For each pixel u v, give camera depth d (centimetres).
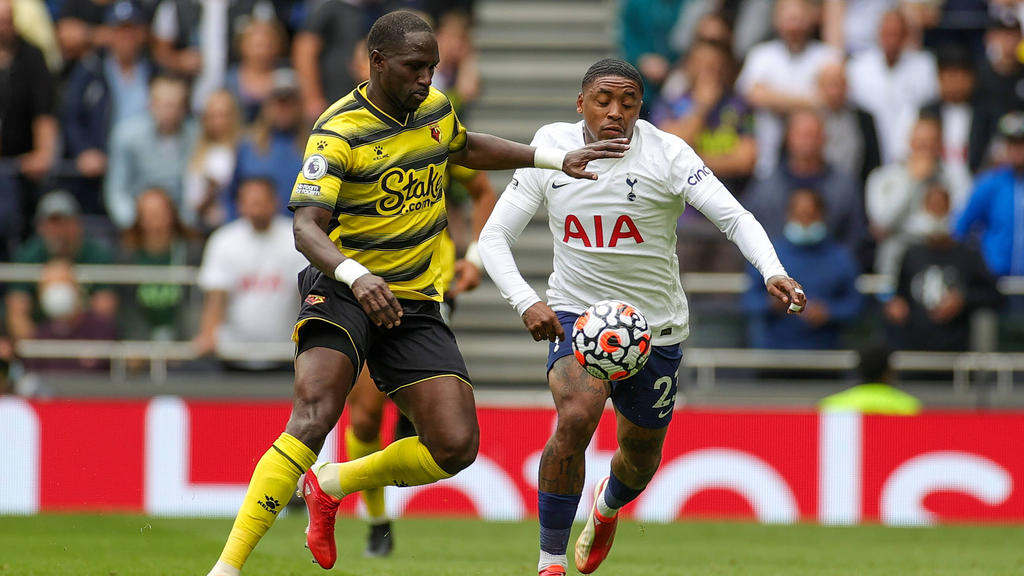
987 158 4166
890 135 4212
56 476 3334
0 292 3662
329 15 4175
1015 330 3638
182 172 4038
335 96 4156
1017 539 3028
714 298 3722
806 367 3638
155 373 3650
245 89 4178
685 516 3344
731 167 4044
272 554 2489
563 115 4512
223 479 3341
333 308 1662
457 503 3362
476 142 1762
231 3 4316
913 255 3650
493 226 1830
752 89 4159
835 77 4022
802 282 3625
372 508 2475
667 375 1831
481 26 4809
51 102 4109
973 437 3344
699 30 4153
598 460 3331
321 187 1608
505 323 4103
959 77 4166
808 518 3328
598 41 4747
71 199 4006
